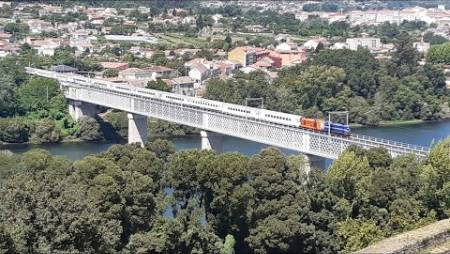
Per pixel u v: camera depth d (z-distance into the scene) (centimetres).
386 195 14025
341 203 14262
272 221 14175
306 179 15550
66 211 10650
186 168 15138
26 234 10100
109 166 14275
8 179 12694
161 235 13362
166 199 15175
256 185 14725
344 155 14800
